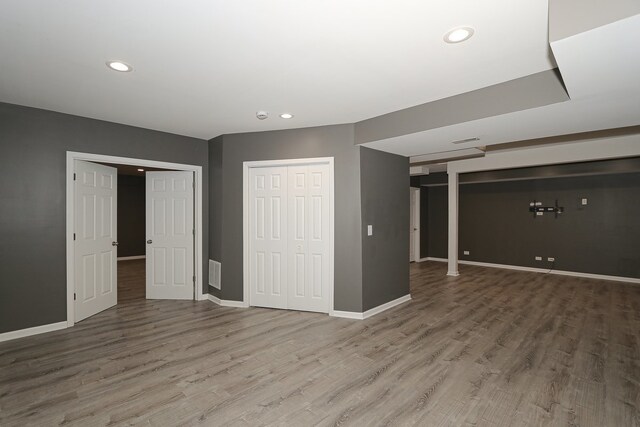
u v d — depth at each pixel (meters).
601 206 6.59
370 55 2.35
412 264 8.48
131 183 9.09
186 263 4.93
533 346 3.24
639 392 2.42
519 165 6.00
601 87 2.24
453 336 3.51
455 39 2.12
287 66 2.52
